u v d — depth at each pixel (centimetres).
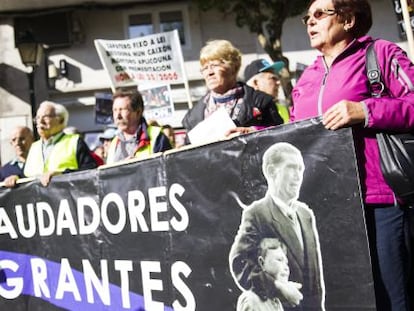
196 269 260
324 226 208
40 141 404
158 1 1066
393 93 213
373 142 209
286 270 220
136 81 643
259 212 232
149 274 286
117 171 303
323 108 224
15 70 1040
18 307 366
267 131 229
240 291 239
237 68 324
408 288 219
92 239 319
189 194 263
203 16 1070
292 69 1052
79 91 1050
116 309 304
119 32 1064
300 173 216
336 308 204
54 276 343
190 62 1062
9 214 371
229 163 245
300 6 844
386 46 217
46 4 1033
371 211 208
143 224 289
